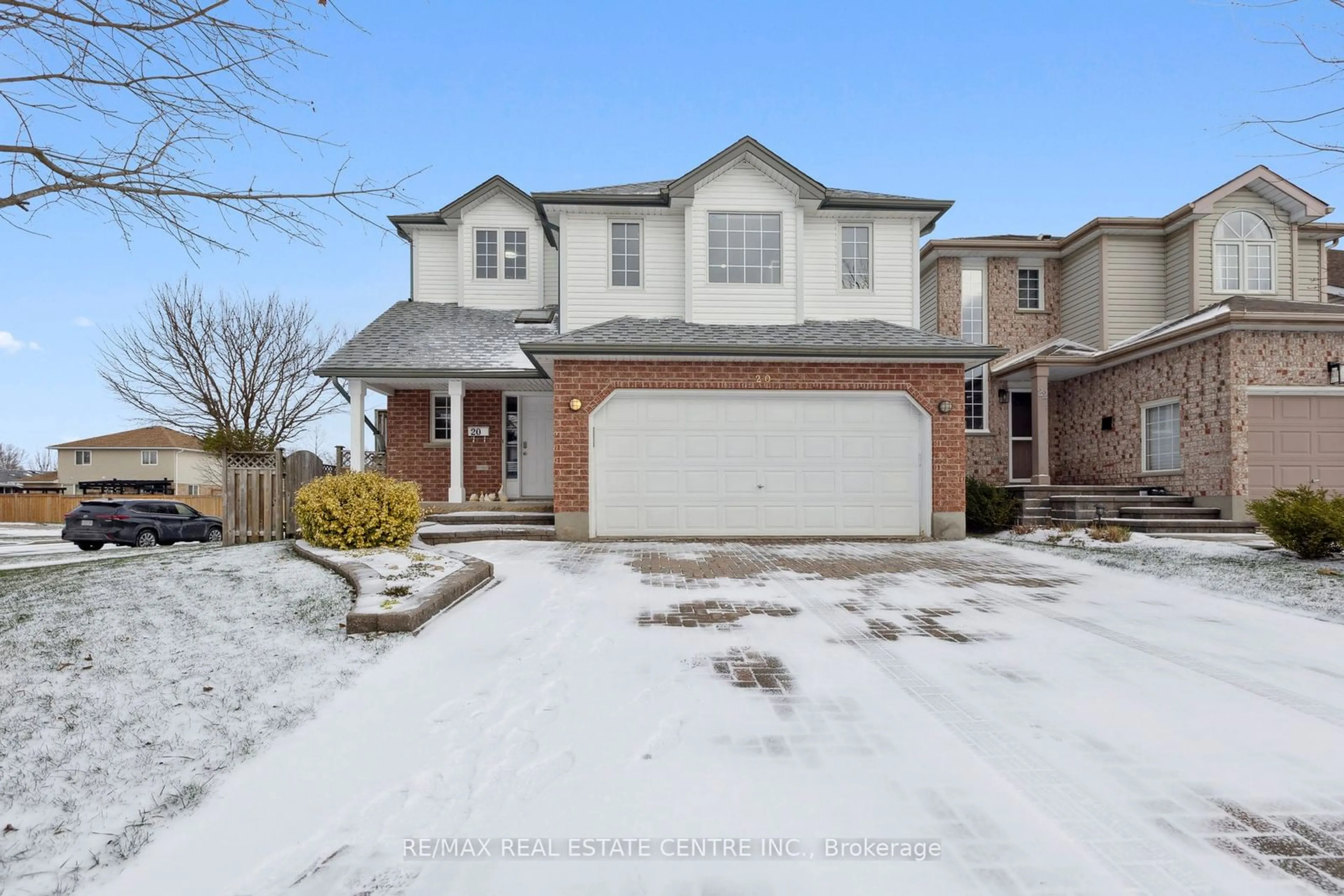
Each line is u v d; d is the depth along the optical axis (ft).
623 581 23.90
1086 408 49.21
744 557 29.68
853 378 35.96
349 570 22.36
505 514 37.70
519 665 14.67
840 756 10.50
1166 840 8.32
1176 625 18.29
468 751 10.69
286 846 8.25
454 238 51.67
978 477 52.08
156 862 7.93
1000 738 11.14
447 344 43.55
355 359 40.93
